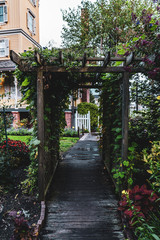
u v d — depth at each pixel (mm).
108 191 3512
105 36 8891
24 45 13297
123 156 2912
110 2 8656
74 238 2289
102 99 5152
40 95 2936
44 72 2959
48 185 3467
